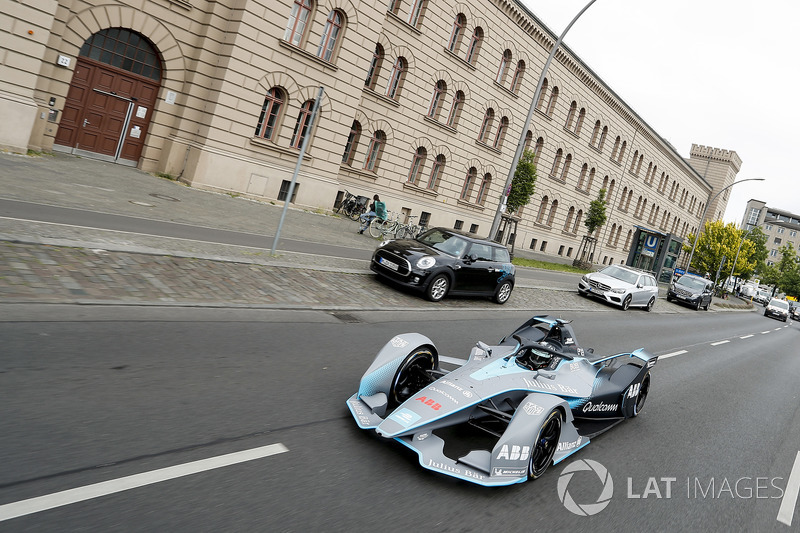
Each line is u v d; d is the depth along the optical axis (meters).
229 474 3.29
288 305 7.87
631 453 5.29
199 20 18.59
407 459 4.05
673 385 8.88
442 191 30.03
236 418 4.05
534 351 5.42
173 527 2.69
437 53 26.86
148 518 2.72
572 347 5.95
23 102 14.71
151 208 12.19
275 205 20.42
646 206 55.25
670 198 60.62
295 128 21.16
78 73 16.92
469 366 4.79
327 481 3.48
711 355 13.24
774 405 8.94
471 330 9.39
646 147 50.53
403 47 25.22
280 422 4.15
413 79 26.17
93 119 17.55
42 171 13.04
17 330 4.73
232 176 19.20
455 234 12.57
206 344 5.46
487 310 12.23
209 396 4.30
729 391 9.30
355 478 3.60
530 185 27.78
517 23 30.53
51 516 2.58
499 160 33.03
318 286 9.41
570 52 34.78
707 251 62.09
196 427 3.77
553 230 40.94
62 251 6.89
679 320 21.25
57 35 15.99
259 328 6.45
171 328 5.69
